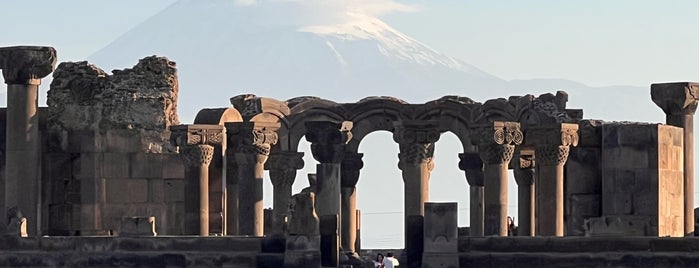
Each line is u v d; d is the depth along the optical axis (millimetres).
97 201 79688
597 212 74562
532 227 79062
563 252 65312
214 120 78062
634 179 72562
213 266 67938
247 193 78000
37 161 77938
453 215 65812
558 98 78625
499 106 80688
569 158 74875
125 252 69125
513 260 65500
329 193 79250
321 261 67062
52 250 70250
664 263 64375
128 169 80062
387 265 71062
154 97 80375
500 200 75625
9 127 76938
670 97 76938
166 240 68750
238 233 78250
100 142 79812
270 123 78312
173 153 80438
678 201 74125
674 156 73562
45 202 79688
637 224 69500
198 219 76750
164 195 80375
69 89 80062
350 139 79812
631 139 72625
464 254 65938
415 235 66375
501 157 75562
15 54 76500
